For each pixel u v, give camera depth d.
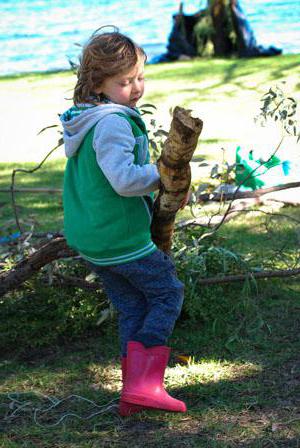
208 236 4.02
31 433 2.85
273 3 19.42
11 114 9.73
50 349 3.58
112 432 2.83
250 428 2.79
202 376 3.21
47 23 19.12
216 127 7.98
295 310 3.82
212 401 3.00
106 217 2.76
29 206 5.79
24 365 3.43
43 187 6.28
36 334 3.66
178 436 2.77
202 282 3.77
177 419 2.88
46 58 14.48
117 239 2.77
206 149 7.00
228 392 3.07
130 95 2.83
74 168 2.87
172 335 3.62
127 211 2.76
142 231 2.80
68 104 10.16
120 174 2.65
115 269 2.83
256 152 6.31
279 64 11.62
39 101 10.48
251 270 3.97
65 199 2.90
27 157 7.44
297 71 10.91
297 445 2.66
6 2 23.69
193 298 3.67
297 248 4.61
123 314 2.99
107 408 2.99
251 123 8.03
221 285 4.04
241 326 3.59
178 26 13.33
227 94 9.81
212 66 12.04
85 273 3.83
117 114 2.74
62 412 3.01
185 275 3.68
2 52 15.41
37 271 3.51
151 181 2.70
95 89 2.82
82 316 3.64
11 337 3.63
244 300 3.66
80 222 2.82
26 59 14.50
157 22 18.17
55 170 6.87
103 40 2.79
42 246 3.69
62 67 13.39
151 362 2.86
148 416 2.91
